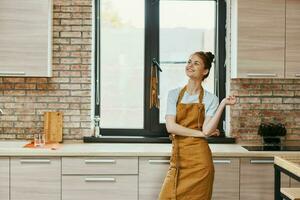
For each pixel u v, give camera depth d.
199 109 3.56
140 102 4.73
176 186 3.48
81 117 4.54
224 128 4.71
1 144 4.32
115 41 4.71
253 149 4.17
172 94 3.62
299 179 2.76
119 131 4.71
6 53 4.16
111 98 4.73
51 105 4.54
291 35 4.24
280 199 3.23
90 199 3.97
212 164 3.52
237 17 4.21
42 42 4.18
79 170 3.95
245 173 3.99
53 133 4.48
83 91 4.54
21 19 4.16
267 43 4.23
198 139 3.50
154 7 4.68
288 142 4.58
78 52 4.51
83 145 4.34
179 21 4.71
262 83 4.56
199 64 3.50
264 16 4.22
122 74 4.72
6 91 4.52
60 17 4.50
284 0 4.23
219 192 3.99
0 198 3.96
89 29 4.51
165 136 4.70
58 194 3.97
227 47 4.64
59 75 4.52
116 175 3.96
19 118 4.54
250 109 4.56
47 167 3.95
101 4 4.70
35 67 4.18
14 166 3.95
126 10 4.70
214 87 4.74
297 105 4.58
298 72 4.25
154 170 3.97
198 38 4.71
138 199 3.98
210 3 4.71
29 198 3.97
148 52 4.69
